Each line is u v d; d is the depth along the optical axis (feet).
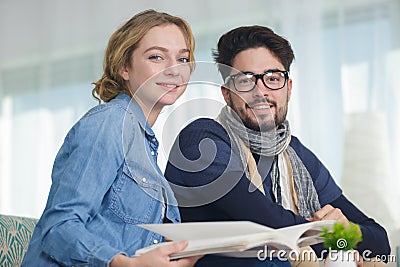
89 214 4.79
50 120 15.20
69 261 4.51
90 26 15.12
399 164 12.04
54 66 15.37
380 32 12.55
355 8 12.78
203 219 5.35
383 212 10.59
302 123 12.75
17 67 15.71
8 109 15.61
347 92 12.62
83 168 4.83
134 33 5.30
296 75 12.96
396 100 12.30
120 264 4.32
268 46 6.16
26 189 15.08
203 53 13.85
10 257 6.41
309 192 6.35
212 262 5.10
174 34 5.32
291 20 13.17
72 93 15.10
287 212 5.37
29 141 15.29
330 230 4.34
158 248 4.18
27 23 15.75
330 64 12.81
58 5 15.48
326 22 12.95
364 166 10.90
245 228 4.02
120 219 5.01
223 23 13.76
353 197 10.81
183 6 14.15
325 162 12.55
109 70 5.55
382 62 12.48
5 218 6.57
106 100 5.58
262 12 13.46
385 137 11.05
